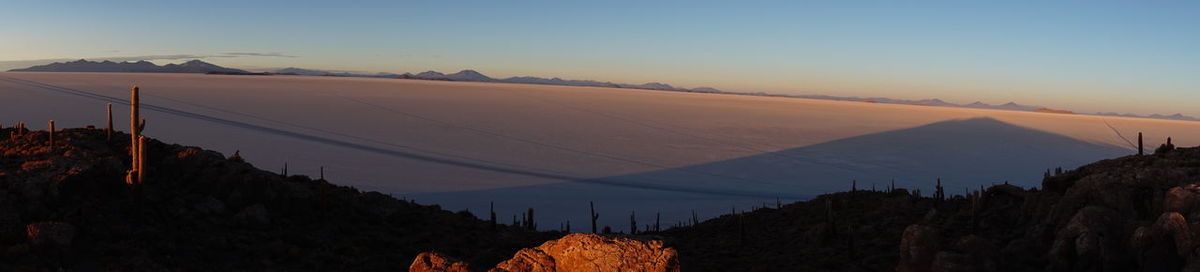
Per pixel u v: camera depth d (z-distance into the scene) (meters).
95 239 33.72
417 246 44.16
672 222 164.00
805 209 69.12
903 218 58.38
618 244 23.67
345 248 40.31
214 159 47.72
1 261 28.81
